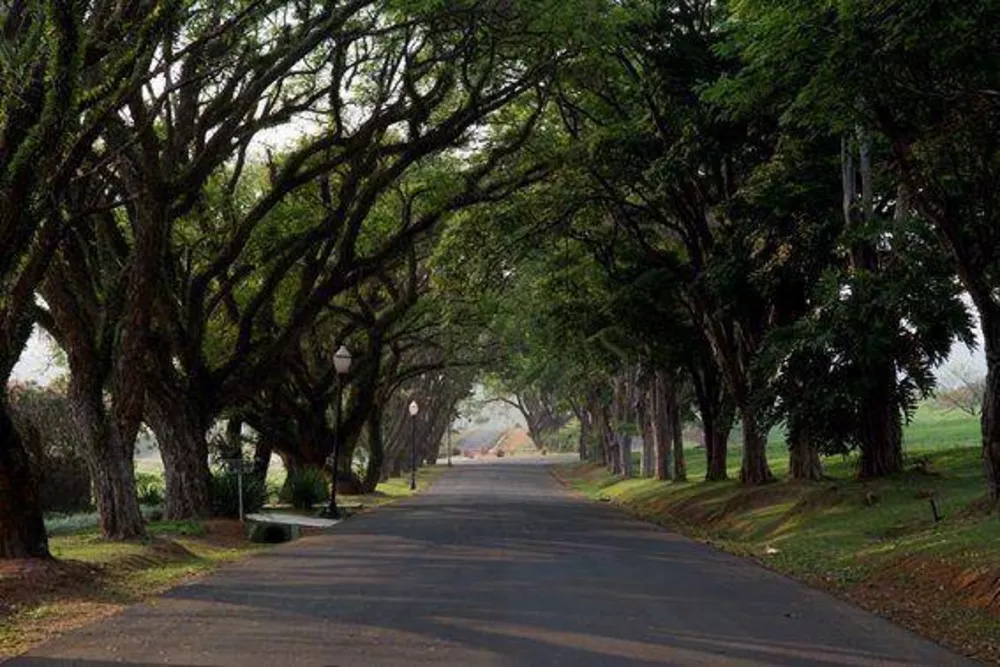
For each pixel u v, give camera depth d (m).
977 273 15.40
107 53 13.18
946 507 16.75
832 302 19.28
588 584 12.46
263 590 11.96
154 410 21.22
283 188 21.42
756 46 12.84
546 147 26.02
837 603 11.14
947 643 8.88
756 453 26.41
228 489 22.16
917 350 20.09
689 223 25.69
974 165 15.55
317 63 22.48
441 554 16.14
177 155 18.12
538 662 7.87
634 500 33.72
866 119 14.43
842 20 12.05
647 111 23.64
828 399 20.02
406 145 22.89
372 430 39.50
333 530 21.27
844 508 19.16
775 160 21.41
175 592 11.84
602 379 48.44
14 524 12.93
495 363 52.62
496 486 48.31
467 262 28.22
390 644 8.55
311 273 23.91
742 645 8.65
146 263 17.08
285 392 33.84
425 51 23.67
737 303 23.67
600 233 29.81
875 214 19.84
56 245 13.40
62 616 10.19
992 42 12.23
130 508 16.78
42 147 12.26
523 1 18.64
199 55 17.48
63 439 28.91
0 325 13.02
